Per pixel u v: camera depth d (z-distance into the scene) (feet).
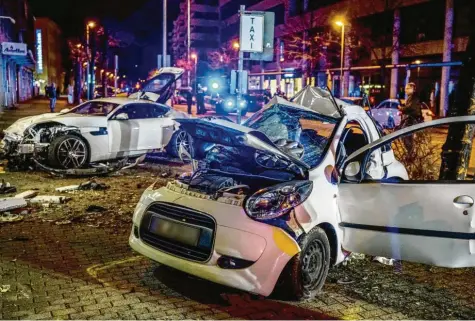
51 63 302.45
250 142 14.76
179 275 16.02
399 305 14.42
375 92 141.49
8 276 15.57
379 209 14.42
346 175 15.43
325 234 14.57
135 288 14.92
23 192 27.50
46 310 13.25
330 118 17.71
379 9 139.23
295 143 17.79
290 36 195.52
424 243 13.73
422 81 132.57
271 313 13.53
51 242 19.21
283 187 13.94
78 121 34.60
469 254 13.25
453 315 13.88
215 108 112.06
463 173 21.90
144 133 38.01
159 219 14.75
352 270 17.19
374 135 18.45
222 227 13.33
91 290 14.69
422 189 13.82
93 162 35.81
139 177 34.22
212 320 13.03
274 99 19.17
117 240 19.74
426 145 28.84
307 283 14.26
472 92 21.33
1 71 107.45
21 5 163.63
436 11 127.24
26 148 33.42
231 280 13.08
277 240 13.11
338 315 13.61
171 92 46.32
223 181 15.39
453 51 118.62
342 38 138.21
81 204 25.53
